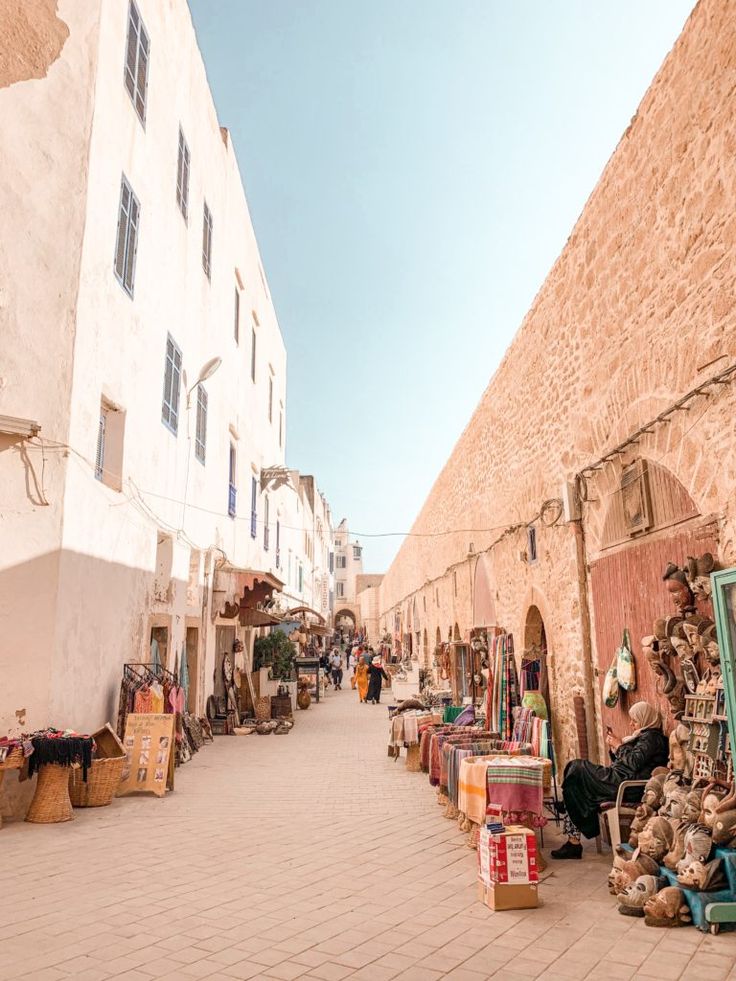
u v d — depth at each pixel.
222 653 17.25
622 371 7.26
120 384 9.91
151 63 11.38
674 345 6.15
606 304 7.71
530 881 5.04
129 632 10.16
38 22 8.70
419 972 4.01
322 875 5.79
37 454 7.96
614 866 5.30
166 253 12.19
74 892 5.33
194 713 14.16
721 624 5.12
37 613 7.73
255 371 21.69
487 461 13.74
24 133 8.36
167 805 8.41
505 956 4.21
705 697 5.43
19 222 8.16
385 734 15.52
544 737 7.69
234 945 4.38
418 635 26.31
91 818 7.66
